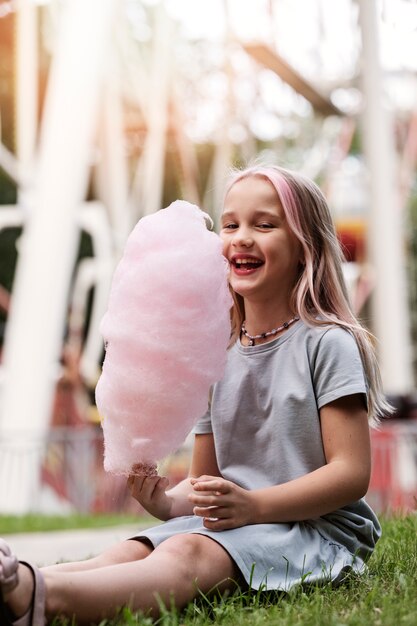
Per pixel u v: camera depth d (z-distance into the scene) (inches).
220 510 102.0
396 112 937.5
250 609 96.5
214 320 99.7
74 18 450.3
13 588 83.9
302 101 1277.1
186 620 92.6
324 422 109.7
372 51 735.1
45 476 480.1
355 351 111.6
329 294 117.8
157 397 97.4
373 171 747.4
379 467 427.2
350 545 112.4
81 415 754.2
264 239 113.9
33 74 615.2
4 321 1011.9
